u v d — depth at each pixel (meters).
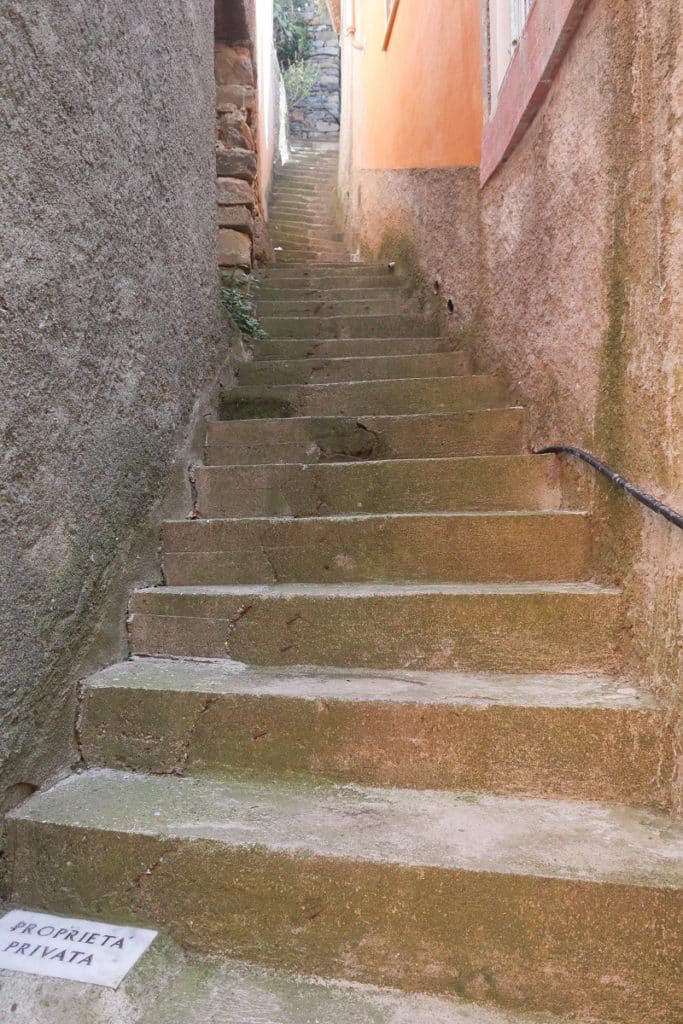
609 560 1.76
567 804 1.38
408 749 1.46
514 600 1.67
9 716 1.34
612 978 1.11
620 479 1.57
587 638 1.65
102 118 1.71
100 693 1.58
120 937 1.23
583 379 1.93
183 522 2.08
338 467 2.30
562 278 2.08
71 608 1.58
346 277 4.93
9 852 1.33
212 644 1.81
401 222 4.96
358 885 1.18
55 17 1.47
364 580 1.99
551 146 2.15
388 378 3.30
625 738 1.40
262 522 2.04
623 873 1.13
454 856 1.19
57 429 1.51
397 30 5.05
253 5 4.79
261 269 5.36
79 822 1.31
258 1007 1.09
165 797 1.42
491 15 2.94
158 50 2.12
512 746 1.43
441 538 1.95
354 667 1.73
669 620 1.40
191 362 2.47
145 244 2.01
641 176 1.55
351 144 7.77
